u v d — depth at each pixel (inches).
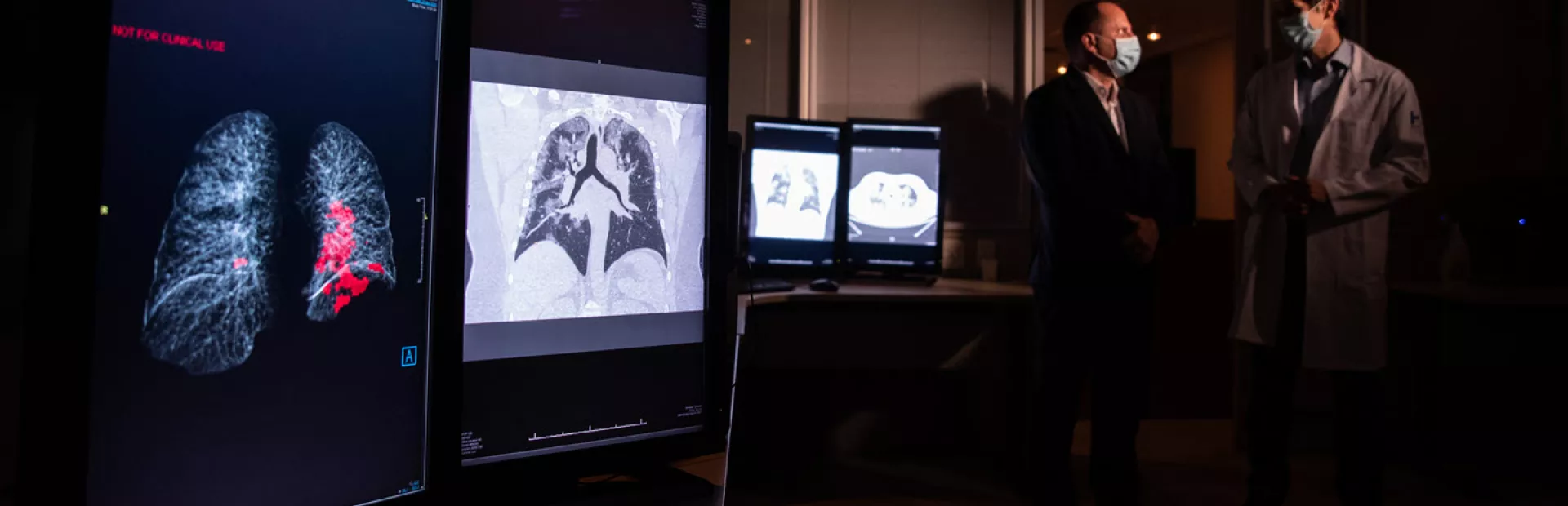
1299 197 78.0
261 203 28.6
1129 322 79.0
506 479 35.0
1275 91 87.1
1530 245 103.7
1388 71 81.6
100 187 25.1
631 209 39.0
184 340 27.0
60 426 24.7
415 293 32.5
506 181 35.3
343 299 30.5
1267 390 83.8
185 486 27.2
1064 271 79.2
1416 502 98.5
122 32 25.6
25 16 38.1
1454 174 122.7
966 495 101.3
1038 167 81.2
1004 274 123.2
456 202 33.3
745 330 83.0
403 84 32.0
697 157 41.8
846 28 121.6
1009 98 124.2
